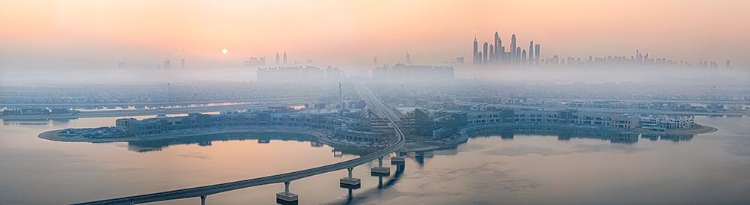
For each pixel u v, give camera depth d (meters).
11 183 191.38
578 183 192.25
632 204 166.12
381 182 194.12
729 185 189.12
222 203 163.62
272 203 164.75
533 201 169.38
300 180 194.50
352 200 169.75
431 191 181.50
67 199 169.75
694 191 181.12
